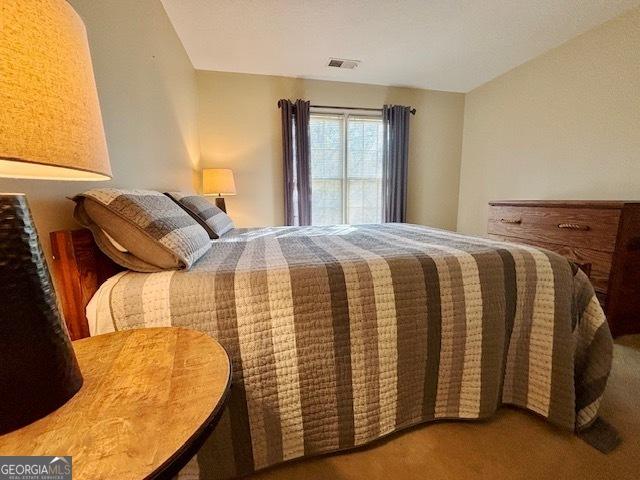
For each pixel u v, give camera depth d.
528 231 2.21
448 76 3.30
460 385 1.08
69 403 0.45
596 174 2.38
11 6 0.37
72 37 0.45
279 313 0.89
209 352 0.61
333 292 0.93
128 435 0.39
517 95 3.07
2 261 0.40
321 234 1.85
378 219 3.79
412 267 1.02
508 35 2.48
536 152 2.89
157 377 0.52
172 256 0.97
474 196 3.70
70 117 0.44
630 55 2.15
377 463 0.98
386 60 2.92
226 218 2.14
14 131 0.37
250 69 3.12
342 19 2.24
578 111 2.50
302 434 0.93
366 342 0.96
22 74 0.38
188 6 2.06
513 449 1.03
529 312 1.13
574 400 1.06
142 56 1.66
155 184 1.85
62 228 1.00
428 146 3.78
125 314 0.83
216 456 0.86
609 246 1.67
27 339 0.41
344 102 3.47
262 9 2.10
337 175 3.63
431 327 1.02
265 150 3.35
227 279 0.89
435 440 1.07
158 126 1.91
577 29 2.39
